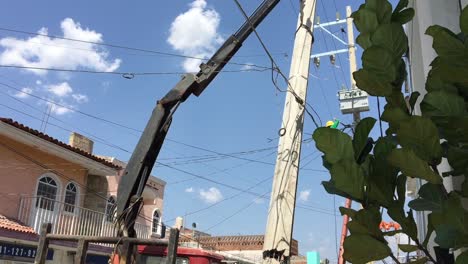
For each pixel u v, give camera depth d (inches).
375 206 54.4
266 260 307.0
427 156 52.9
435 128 52.1
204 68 355.3
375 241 51.8
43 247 227.9
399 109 54.9
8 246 524.1
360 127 57.1
